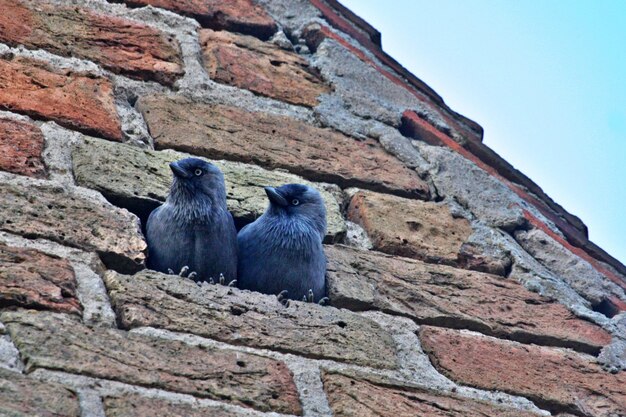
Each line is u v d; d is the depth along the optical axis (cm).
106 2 867
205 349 577
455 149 905
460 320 712
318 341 623
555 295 776
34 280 574
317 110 870
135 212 692
